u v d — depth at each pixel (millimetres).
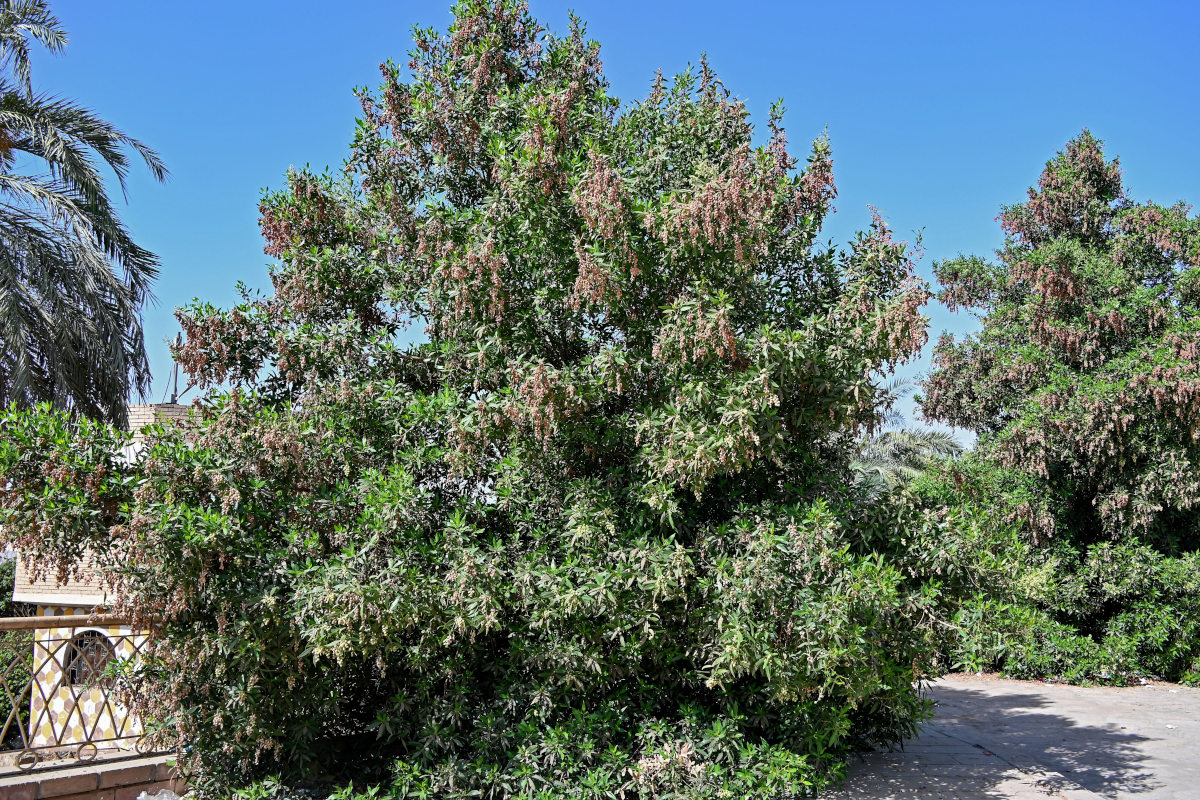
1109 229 15773
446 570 5930
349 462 6574
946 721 10039
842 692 6406
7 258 10523
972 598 6863
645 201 6738
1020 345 14898
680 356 6109
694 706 6738
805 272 7336
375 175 7848
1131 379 12273
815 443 7488
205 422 6336
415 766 6020
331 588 5492
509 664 6438
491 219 6691
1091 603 13820
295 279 6875
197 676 5887
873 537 6895
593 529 6156
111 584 5445
